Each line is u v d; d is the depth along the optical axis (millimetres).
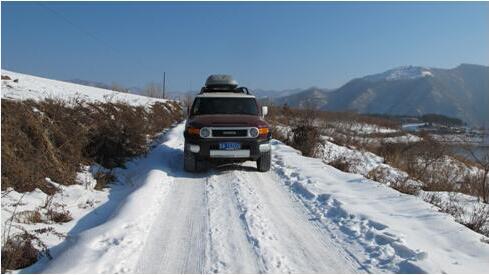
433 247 5531
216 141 9945
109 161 9883
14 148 7488
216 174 10195
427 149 15641
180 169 10742
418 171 13102
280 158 12320
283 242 5832
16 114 8344
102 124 10867
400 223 6461
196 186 8961
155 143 14664
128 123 11781
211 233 6102
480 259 5164
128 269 4836
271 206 7555
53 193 7363
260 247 5602
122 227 5918
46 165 7914
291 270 4965
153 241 5730
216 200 7863
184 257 5258
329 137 18656
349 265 5133
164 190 8445
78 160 9016
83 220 6523
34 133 8289
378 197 8062
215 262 5129
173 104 35844
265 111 11359
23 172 7148
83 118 10836
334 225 6566
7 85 12945
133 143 11203
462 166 14039
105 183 8703
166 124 23312
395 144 17953
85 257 4855
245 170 10727
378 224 6383
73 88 18828
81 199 7500
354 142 19453
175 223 6504
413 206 7387
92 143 9828
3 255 4766
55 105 10352
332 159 13500
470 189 10984
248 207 7406
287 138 16453
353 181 9445
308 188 8695
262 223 6574
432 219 6629
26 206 6438
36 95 11789
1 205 6234
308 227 6480
